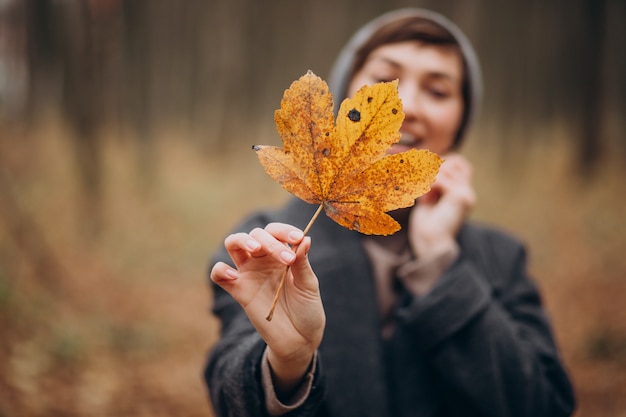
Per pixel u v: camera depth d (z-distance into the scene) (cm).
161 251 858
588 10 1475
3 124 1105
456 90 166
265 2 2503
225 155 2031
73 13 972
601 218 1029
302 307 103
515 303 174
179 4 2631
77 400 387
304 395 112
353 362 145
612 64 2256
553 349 167
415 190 91
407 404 149
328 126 92
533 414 150
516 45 2219
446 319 147
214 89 2402
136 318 576
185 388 445
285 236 97
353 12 2884
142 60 2258
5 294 467
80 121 944
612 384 435
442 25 164
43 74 1559
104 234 843
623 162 1561
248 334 141
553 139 2044
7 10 1453
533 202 1249
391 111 91
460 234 181
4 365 386
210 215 1157
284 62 2753
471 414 150
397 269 161
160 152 1859
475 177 1518
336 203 92
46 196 846
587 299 661
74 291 591
